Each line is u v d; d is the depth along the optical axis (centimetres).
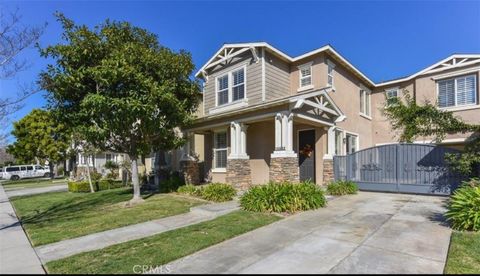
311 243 519
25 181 3112
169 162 1767
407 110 1098
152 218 796
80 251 534
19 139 2945
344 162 1273
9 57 829
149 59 1003
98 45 968
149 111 933
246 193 876
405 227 619
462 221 599
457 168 945
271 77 1395
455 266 420
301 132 1438
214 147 1570
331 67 1466
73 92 976
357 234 569
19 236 665
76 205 1129
